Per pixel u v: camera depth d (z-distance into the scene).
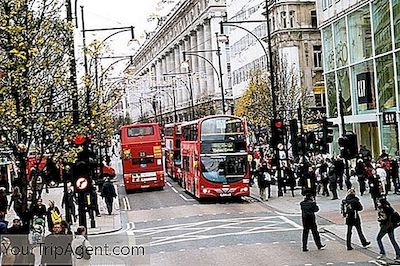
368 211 31.02
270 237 26.66
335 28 54.28
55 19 21.30
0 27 18.91
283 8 72.81
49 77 20.92
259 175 40.00
